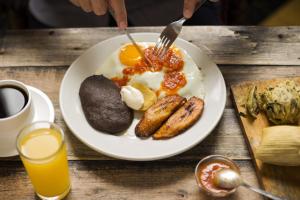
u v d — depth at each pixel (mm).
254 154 459
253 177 454
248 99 502
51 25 795
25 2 836
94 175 454
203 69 540
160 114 477
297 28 623
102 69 540
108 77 536
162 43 538
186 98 519
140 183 447
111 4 545
